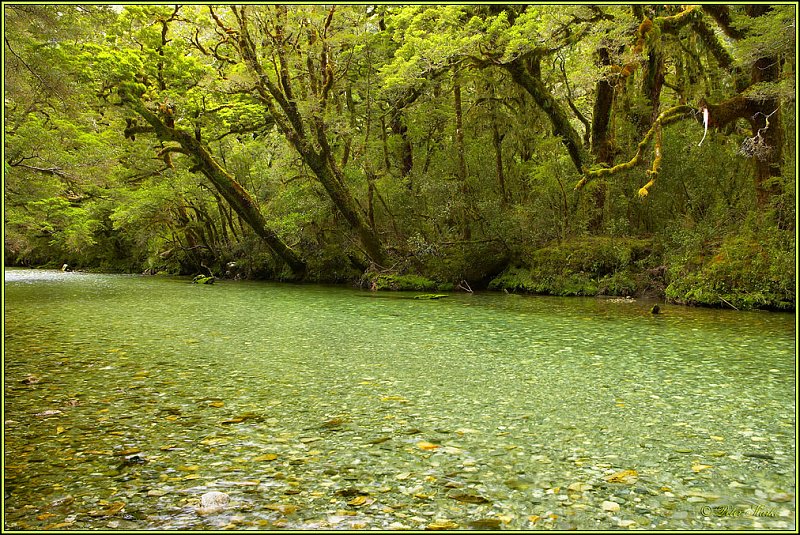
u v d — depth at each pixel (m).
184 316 14.23
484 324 12.66
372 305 16.84
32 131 18.36
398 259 23.62
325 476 4.40
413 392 6.88
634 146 21.16
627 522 3.70
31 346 9.95
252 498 4.03
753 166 16.64
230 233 35.38
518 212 22.16
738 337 10.79
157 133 24.17
